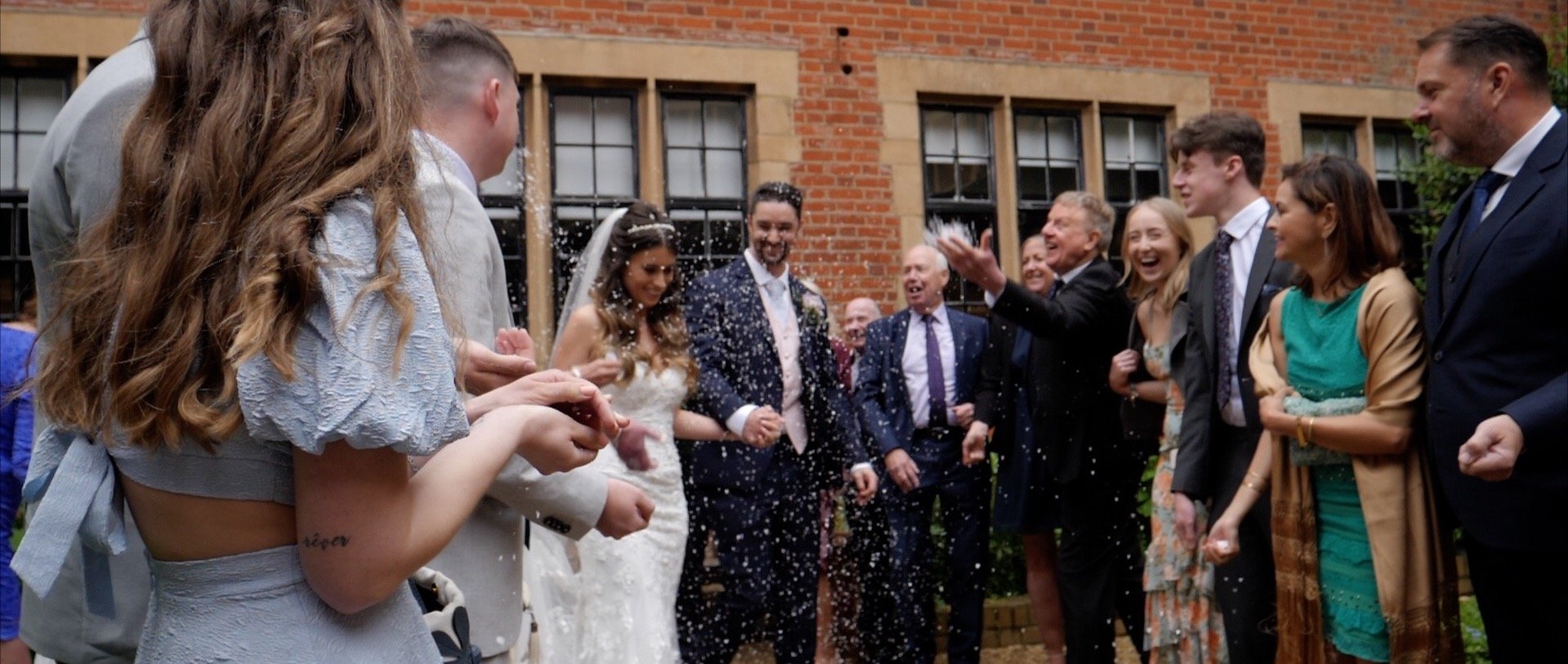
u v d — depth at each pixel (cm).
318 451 115
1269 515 338
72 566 192
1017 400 472
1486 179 291
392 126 127
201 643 122
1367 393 295
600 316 385
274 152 120
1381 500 291
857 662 483
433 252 146
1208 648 367
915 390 482
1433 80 294
